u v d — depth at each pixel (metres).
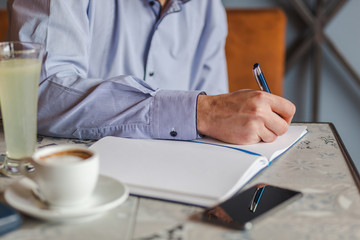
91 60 1.13
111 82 0.84
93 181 0.51
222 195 0.56
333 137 0.86
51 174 0.49
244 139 0.78
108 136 0.77
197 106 0.82
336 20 2.08
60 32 0.92
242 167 0.63
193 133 0.81
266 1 2.07
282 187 0.61
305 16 2.01
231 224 0.49
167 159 0.67
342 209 0.54
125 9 1.16
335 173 0.66
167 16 1.20
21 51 0.63
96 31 1.12
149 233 0.49
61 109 0.85
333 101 2.15
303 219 0.52
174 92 0.84
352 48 2.10
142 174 0.62
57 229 0.49
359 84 2.04
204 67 1.36
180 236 0.48
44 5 0.92
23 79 0.63
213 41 1.35
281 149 0.75
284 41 1.99
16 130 0.65
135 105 0.83
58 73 0.89
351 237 0.48
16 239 0.47
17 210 0.52
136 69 1.17
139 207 0.55
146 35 1.19
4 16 1.75
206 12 1.33
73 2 0.97
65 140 0.84
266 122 0.79
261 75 0.86
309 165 0.70
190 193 0.56
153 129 0.82
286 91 2.15
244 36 1.83
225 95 0.83
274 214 0.53
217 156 0.67
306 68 2.12
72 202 0.51
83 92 0.85
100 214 0.52
